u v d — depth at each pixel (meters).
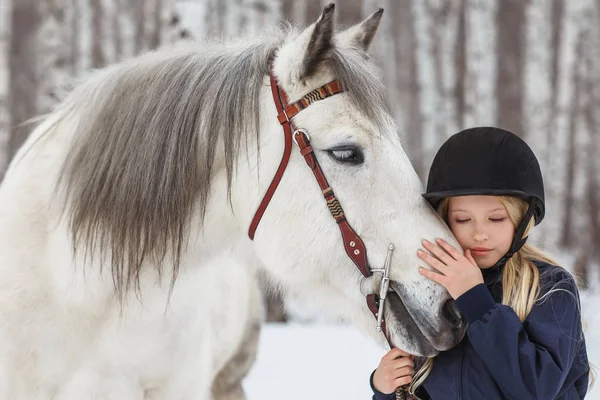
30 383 2.52
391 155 2.42
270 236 2.52
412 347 2.39
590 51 10.59
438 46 10.29
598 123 10.55
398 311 2.42
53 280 2.53
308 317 7.46
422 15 10.29
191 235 2.56
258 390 4.77
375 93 2.45
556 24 10.55
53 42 9.16
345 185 2.42
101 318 2.55
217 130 2.48
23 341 2.50
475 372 2.26
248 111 2.48
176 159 2.47
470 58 10.25
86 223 2.47
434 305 2.35
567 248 10.04
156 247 2.47
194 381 2.81
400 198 2.40
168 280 2.56
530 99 10.36
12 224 2.58
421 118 10.15
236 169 2.51
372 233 2.41
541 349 2.11
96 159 2.50
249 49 2.61
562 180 10.14
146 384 2.67
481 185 2.23
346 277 2.48
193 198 2.50
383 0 10.26
